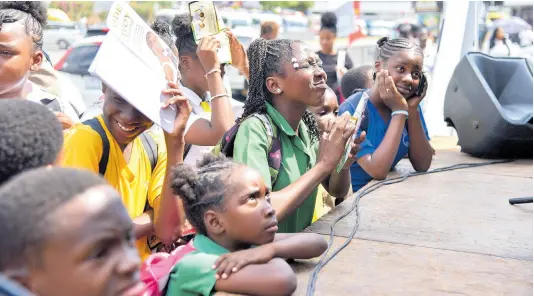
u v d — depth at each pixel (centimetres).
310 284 172
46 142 128
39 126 128
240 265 165
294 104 229
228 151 223
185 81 304
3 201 88
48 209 87
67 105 275
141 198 208
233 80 847
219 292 165
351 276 181
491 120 380
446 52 541
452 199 278
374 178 311
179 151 199
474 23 548
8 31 215
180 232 205
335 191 276
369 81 430
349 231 226
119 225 91
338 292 169
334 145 218
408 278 181
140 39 188
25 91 238
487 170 350
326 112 303
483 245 213
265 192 181
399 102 301
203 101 310
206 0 272
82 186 91
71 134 192
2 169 124
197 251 178
